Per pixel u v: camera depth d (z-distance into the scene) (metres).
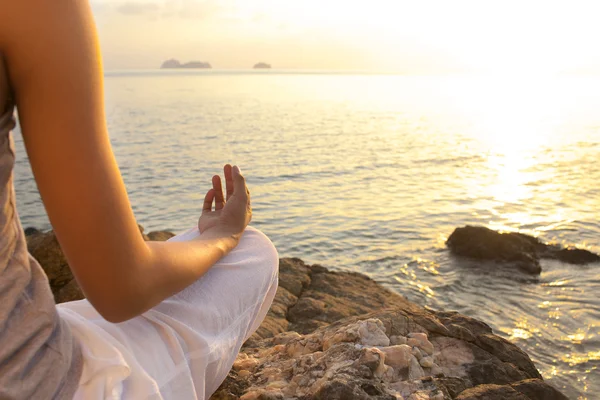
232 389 2.25
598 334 8.43
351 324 2.57
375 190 25.69
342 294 6.14
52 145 0.94
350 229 18.30
